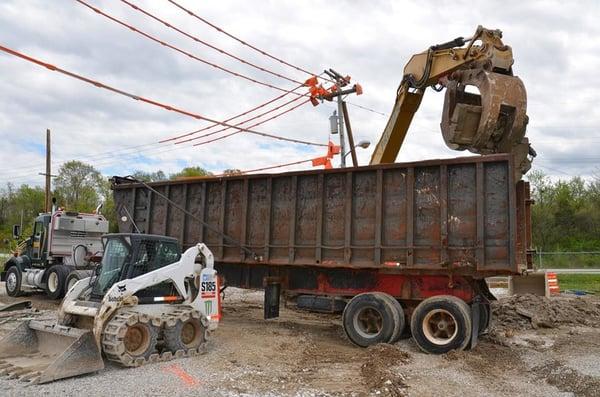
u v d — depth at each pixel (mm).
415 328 9742
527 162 10625
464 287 10086
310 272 12344
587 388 7020
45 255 17438
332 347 10219
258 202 12773
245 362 8453
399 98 12555
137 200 15461
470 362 8648
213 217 13602
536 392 7020
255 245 12703
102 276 8828
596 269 33406
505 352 9555
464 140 10375
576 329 12680
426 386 7184
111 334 7598
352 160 22500
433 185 10211
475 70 10359
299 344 10312
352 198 11164
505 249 9344
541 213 52344
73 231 17734
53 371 6895
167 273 8805
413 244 10250
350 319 10492
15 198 75438
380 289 11141
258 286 13211
